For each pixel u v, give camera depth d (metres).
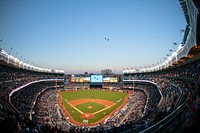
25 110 44.47
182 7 29.08
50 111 54.28
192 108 7.73
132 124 24.86
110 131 22.58
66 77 135.25
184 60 59.25
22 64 89.25
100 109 63.91
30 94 70.25
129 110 55.41
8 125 3.69
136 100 72.31
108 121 45.75
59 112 54.88
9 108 31.38
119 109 63.03
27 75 96.69
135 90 104.50
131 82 117.94
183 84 34.94
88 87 125.94
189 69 50.53
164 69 89.94
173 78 61.19
